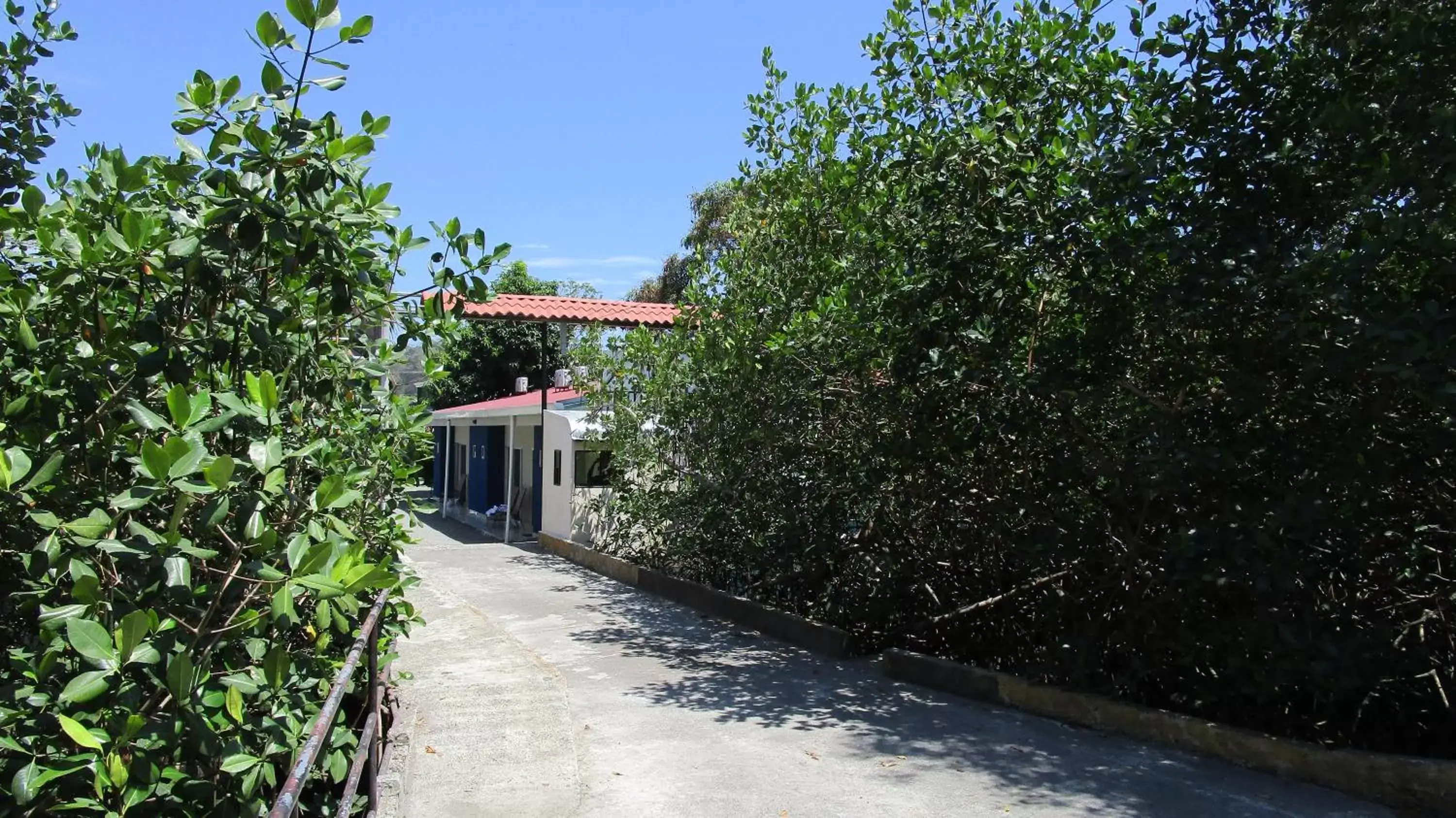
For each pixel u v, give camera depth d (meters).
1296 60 5.87
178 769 2.99
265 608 3.28
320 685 4.07
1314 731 6.17
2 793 2.57
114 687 2.71
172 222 3.65
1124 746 6.31
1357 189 5.52
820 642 9.42
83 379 3.25
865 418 8.79
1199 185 6.27
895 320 7.51
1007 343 7.06
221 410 3.27
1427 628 5.86
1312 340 5.46
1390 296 5.43
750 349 9.88
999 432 7.14
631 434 14.30
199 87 3.44
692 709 7.26
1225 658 6.25
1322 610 5.86
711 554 12.34
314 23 3.47
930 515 8.71
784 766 5.93
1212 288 5.72
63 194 4.32
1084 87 7.12
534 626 10.70
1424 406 5.37
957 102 7.45
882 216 8.02
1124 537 6.78
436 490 31.42
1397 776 5.22
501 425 23.83
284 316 3.69
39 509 3.22
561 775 5.67
